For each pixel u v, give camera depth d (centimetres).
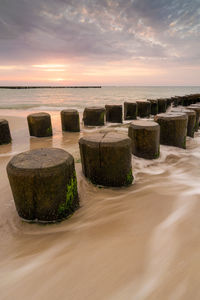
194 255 141
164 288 117
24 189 223
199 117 865
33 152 262
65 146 590
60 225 229
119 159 300
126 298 114
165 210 224
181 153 478
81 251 168
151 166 405
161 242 165
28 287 135
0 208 271
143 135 419
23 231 224
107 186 312
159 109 1487
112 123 987
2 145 620
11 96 4391
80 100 3231
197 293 112
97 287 126
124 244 168
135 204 248
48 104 2498
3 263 173
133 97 3984
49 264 158
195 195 258
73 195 251
